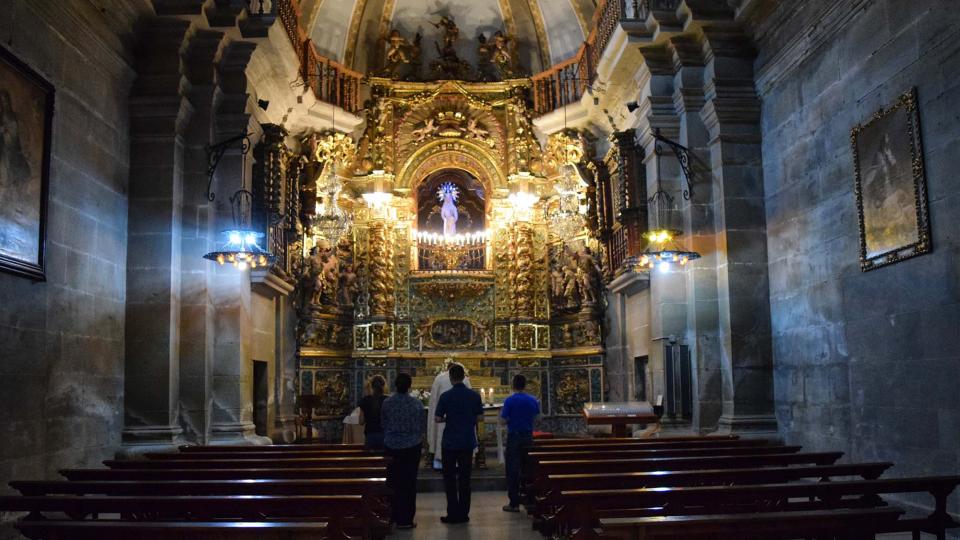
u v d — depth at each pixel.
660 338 15.40
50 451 10.99
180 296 14.10
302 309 20.42
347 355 21.59
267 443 14.95
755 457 9.27
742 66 14.95
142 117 13.95
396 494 10.52
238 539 6.13
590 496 6.56
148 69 13.94
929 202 9.84
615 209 19.67
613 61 16.67
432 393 14.73
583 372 21.66
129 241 13.73
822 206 12.58
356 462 9.66
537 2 22.25
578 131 20.97
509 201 22.59
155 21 13.77
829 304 12.34
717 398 14.67
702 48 15.24
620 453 10.15
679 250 14.20
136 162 13.89
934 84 9.74
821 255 12.61
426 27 23.20
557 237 22.44
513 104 22.59
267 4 16.02
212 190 14.70
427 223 23.39
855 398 11.58
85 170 12.25
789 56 13.55
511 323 22.28
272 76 16.78
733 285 14.48
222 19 14.23
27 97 10.48
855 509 6.63
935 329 9.74
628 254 17.03
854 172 11.44
